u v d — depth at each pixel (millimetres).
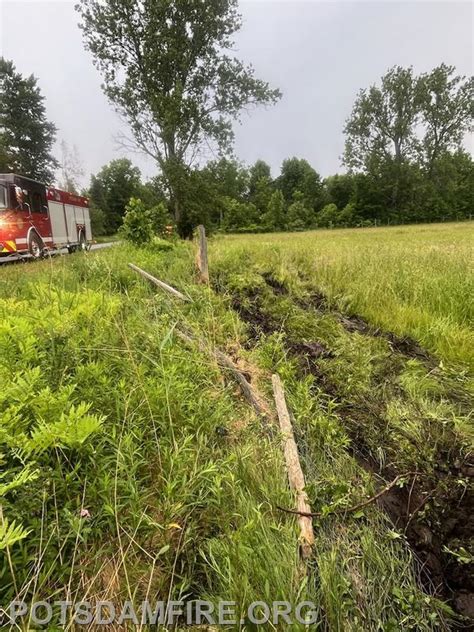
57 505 1688
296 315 5211
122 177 60156
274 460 2197
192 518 1743
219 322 4582
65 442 1724
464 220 58938
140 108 21797
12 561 1399
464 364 3797
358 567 1642
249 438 2406
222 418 2510
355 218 64750
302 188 79250
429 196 58594
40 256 11648
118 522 1640
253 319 5273
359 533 1787
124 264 7156
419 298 5570
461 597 1683
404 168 57469
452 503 2135
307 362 3844
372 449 2576
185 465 1977
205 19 20453
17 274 6379
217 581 1551
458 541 1922
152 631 1366
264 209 75438
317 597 1445
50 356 2576
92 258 7664
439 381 3398
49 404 1958
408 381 3330
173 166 21859
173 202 23391
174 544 1647
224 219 67812
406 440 2600
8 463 1744
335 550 1648
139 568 1557
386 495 2191
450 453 2496
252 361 3738
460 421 2719
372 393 3209
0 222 10070
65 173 44812
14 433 1792
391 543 1815
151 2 19625
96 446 1974
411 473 2270
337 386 3348
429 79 53500
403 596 1536
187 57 21266
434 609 1556
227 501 1836
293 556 1552
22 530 1500
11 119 44656
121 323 3496
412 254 9070
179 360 3139
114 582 1490
